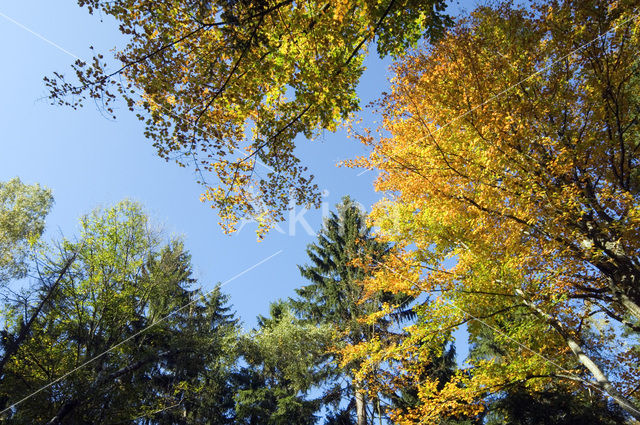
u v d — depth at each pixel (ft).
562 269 17.06
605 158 17.03
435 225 21.72
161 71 13.76
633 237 15.08
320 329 43.88
